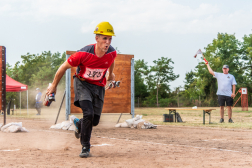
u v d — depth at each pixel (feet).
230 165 11.57
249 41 180.04
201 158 13.16
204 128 30.12
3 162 11.73
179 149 15.92
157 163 11.91
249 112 74.13
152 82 232.12
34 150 15.11
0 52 28.50
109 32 12.41
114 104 33.63
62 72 12.99
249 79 178.40
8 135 22.20
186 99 184.65
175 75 234.99
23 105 147.02
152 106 185.88
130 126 30.55
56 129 27.73
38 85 174.91
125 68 34.12
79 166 11.14
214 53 181.57
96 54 12.68
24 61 199.52
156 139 20.66
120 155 13.89
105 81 14.15
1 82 28.45
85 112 13.16
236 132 26.37
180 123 36.73
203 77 175.73
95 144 17.84
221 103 37.50
